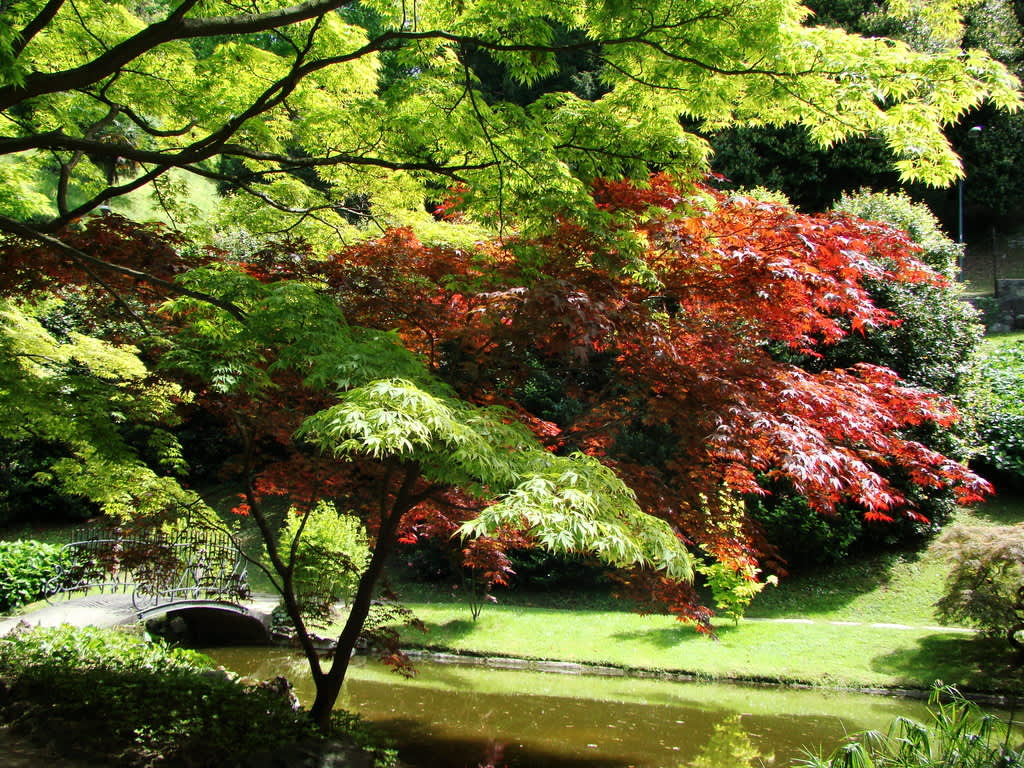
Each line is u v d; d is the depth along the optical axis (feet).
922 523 41.63
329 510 38.22
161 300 20.62
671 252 19.10
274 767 16.34
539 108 19.54
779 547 42.98
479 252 19.99
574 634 36.88
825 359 43.34
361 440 13.69
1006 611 30.73
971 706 14.96
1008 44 58.44
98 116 24.45
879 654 32.81
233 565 35.40
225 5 21.07
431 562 46.09
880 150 60.75
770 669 31.96
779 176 63.05
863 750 13.97
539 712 27.68
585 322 15.66
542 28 17.70
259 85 22.99
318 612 21.40
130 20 21.88
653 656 33.81
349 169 24.35
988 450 43.93
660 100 18.97
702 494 20.02
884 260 41.14
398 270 19.71
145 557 20.75
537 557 44.57
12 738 16.78
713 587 37.40
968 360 44.04
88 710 18.35
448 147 21.08
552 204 17.92
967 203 73.05
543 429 21.29
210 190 74.69
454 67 20.93
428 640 36.63
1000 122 67.51
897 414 20.93
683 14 16.15
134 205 70.18
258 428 20.59
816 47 15.47
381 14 21.06
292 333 14.96
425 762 22.17
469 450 12.67
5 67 11.48
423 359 17.92
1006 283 57.47
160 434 21.08
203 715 18.60
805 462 16.34
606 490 14.11
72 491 23.47
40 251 19.51
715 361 18.95
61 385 18.62
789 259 17.99
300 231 25.72
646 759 23.02
